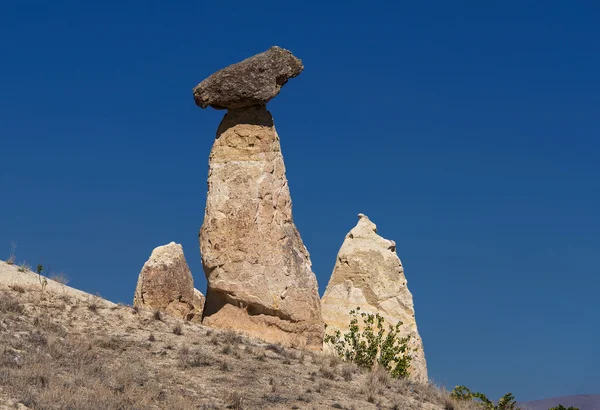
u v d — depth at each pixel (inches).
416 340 1294.3
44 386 762.2
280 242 1047.6
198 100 1068.5
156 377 841.5
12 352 816.3
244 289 1025.5
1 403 710.5
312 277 1061.1
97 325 951.6
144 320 991.6
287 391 866.8
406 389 976.9
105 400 748.0
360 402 880.9
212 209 1051.3
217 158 1069.1
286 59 1071.0
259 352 958.4
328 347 1128.8
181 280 1176.2
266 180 1055.0
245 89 1054.4
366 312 1298.0
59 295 1010.1
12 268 1093.8
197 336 975.6
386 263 1328.7
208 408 787.4
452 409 946.1
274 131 1080.8
